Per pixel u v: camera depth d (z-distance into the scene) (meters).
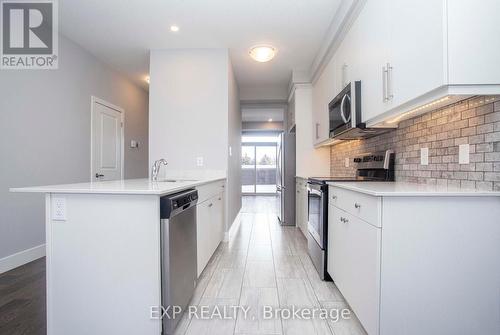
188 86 3.46
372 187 1.55
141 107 4.97
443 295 1.29
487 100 1.38
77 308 1.46
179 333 1.57
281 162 4.55
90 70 3.59
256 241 3.46
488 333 1.29
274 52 3.45
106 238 1.44
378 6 1.85
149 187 1.55
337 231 1.98
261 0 2.47
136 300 1.43
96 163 3.71
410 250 1.30
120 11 2.64
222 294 2.02
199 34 3.09
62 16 2.73
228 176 3.49
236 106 4.59
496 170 1.34
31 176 2.75
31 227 2.76
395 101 1.62
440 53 1.22
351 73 2.40
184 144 3.47
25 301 1.94
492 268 1.28
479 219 1.29
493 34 1.19
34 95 2.79
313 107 4.09
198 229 2.21
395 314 1.30
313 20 2.79
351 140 3.25
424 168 1.90
